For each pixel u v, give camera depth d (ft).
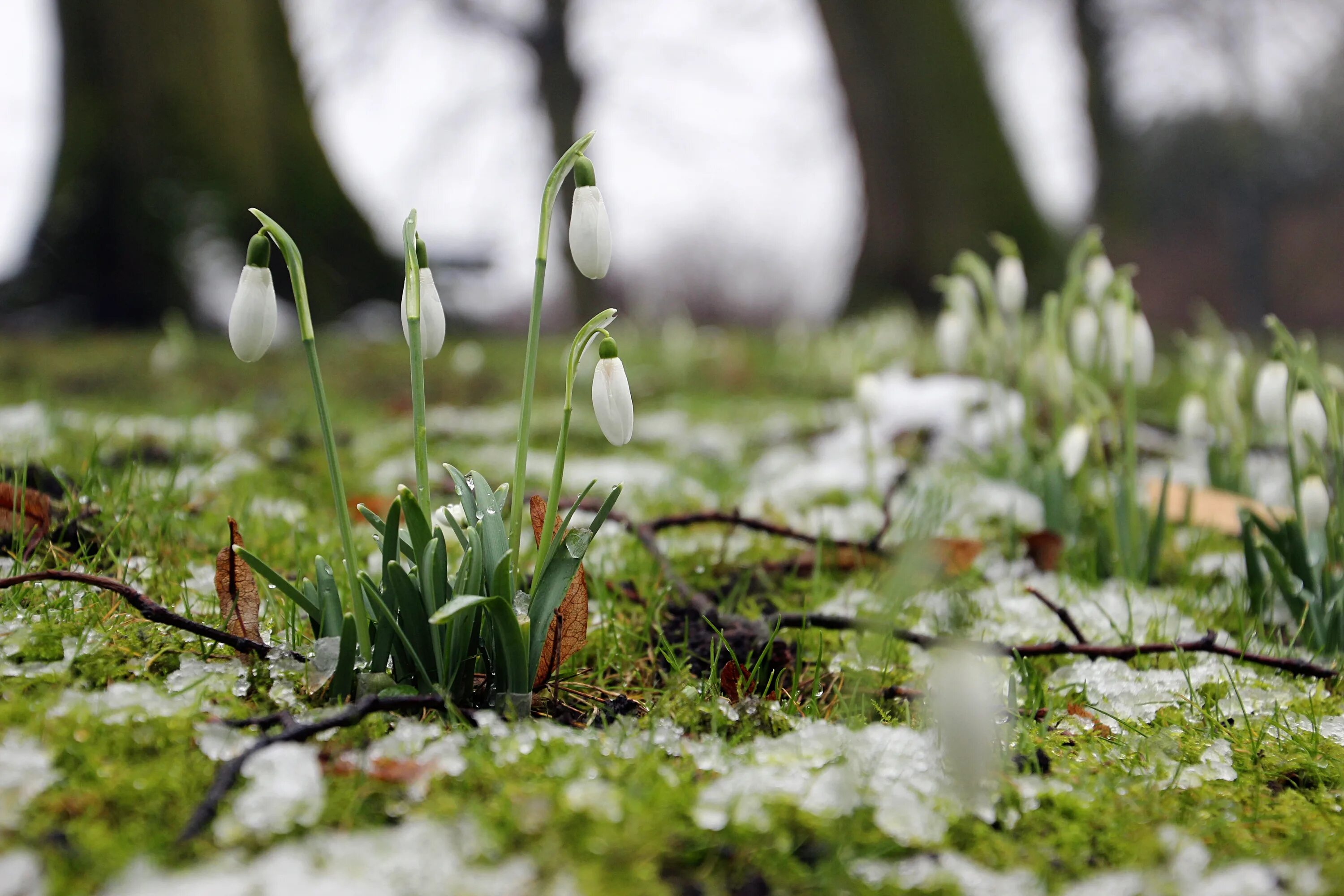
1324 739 1.55
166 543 1.85
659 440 3.98
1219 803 1.42
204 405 4.16
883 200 10.79
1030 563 2.09
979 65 10.76
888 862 1.32
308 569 1.86
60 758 1.36
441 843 1.27
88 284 8.23
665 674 1.63
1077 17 13.92
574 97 14.33
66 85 8.42
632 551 1.97
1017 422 3.18
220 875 1.24
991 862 1.33
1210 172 17.35
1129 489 2.00
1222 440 2.58
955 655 1.39
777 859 1.31
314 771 1.33
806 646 1.72
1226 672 1.66
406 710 1.45
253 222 8.74
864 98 10.75
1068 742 1.51
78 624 1.56
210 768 1.36
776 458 3.35
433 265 10.36
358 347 7.11
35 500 1.74
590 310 13.53
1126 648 1.65
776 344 8.13
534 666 1.49
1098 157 14.43
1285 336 1.79
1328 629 1.76
